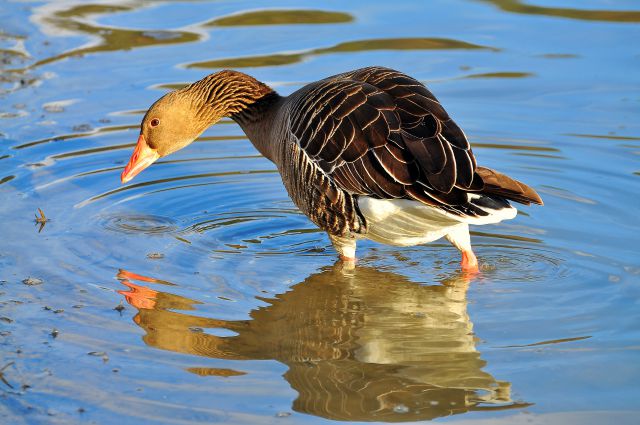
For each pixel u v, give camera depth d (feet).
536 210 44.57
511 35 65.00
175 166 50.60
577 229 42.47
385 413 28.17
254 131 43.60
